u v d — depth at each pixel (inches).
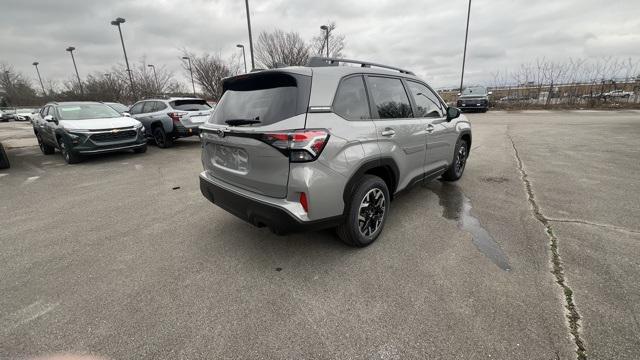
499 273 101.0
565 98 887.7
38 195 200.5
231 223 147.3
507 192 178.5
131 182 227.8
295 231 97.0
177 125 356.5
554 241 120.3
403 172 133.1
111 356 73.9
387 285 97.0
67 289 99.7
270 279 102.0
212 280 102.4
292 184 93.6
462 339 75.5
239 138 103.3
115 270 110.1
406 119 133.6
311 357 72.3
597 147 296.2
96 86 1029.2
